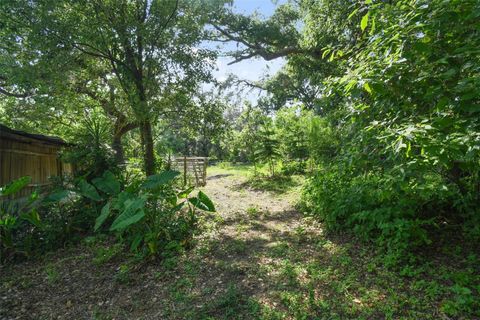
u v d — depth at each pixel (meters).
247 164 25.81
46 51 8.23
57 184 7.42
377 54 3.55
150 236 5.14
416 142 2.78
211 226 7.07
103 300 4.18
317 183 7.04
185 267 4.93
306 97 24.28
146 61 9.27
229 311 3.60
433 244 4.73
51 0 7.83
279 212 8.39
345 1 9.68
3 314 3.95
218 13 15.23
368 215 5.18
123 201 5.29
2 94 12.46
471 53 2.82
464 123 2.84
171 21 9.52
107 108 12.21
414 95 3.41
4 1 7.64
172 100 10.00
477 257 4.25
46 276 4.98
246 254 5.39
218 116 11.09
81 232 6.77
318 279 4.23
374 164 3.82
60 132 13.26
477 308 3.27
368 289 3.86
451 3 2.87
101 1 8.67
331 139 11.84
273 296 3.91
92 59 10.38
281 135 15.79
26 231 6.16
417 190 4.66
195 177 14.96
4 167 7.11
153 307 3.92
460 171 4.62
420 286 3.75
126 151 13.71
